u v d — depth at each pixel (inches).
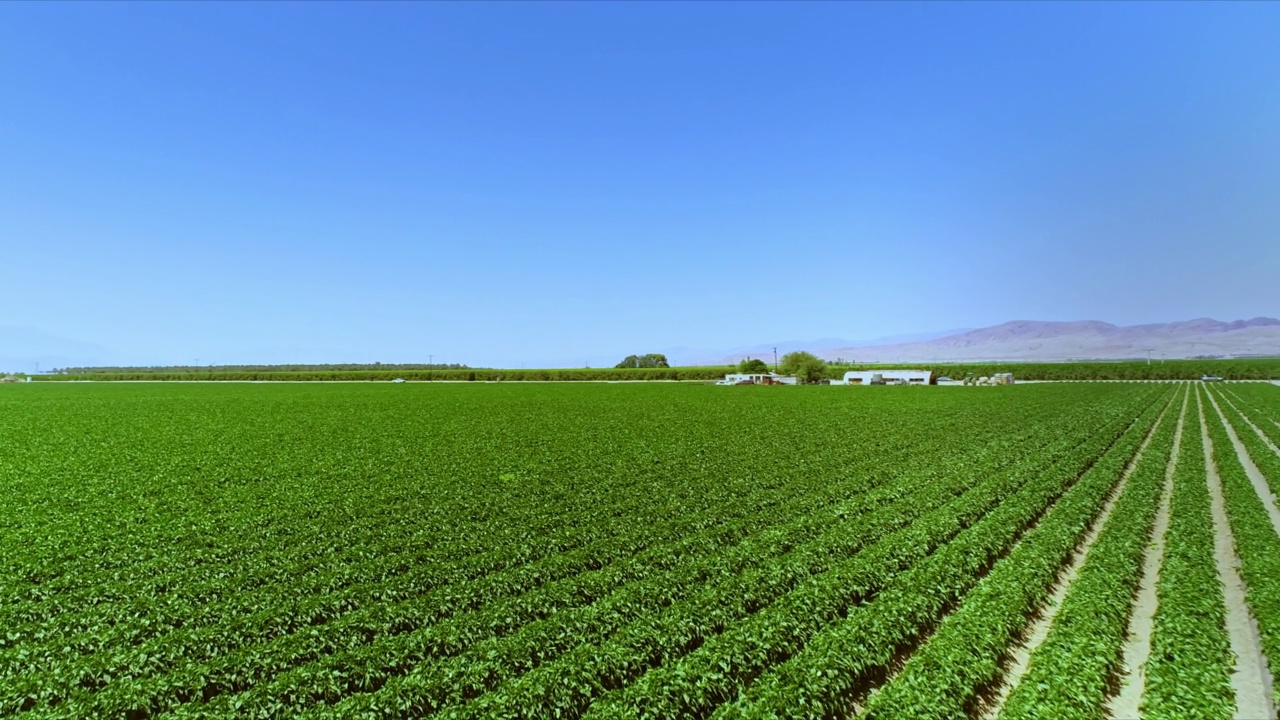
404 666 486.3
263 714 421.1
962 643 501.4
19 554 729.6
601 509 943.0
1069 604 579.8
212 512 933.2
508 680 462.3
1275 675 476.7
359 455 1446.9
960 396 3521.2
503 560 719.1
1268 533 795.4
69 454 1473.9
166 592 631.8
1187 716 420.8
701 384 5482.3
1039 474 1168.2
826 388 4594.0
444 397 3585.1
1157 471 1214.3
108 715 421.1
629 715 412.2
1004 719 418.6
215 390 4559.5
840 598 592.4
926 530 803.4
